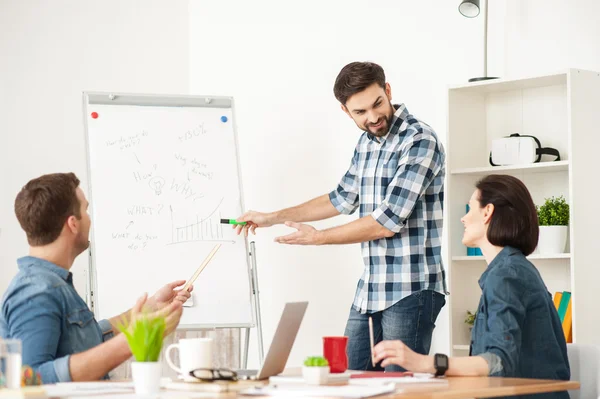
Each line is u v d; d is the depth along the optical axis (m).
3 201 4.27
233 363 4.52
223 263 3.59
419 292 3.02
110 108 3.68
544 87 3.67
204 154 3.73
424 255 3.04
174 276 3.53
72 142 4.53
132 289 3.48
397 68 4.14
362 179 3.20
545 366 2.13
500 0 3.83
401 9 4.14
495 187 2.24
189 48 5.00
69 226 2.19
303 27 4.51
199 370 1.77
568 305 3.36
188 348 1.82
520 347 2.10
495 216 2.22
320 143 4.40
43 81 4.46
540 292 2.15
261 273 4.62
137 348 1.61
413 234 3.04
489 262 2.27
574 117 3.33
